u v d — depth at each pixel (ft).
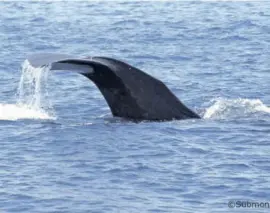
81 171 149.18
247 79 248.32
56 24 373.61
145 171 149.59
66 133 171.12
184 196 138.10
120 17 392.47
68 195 137.28
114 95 177.78
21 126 177.17
